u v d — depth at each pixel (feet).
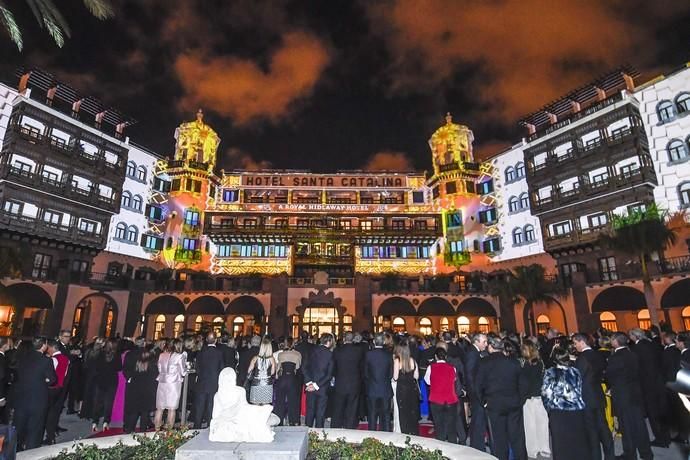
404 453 18.19
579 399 19.30
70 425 38.01
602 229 111.55
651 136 109.81
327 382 31.09
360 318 125.39
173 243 144.05
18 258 97.45
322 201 160.15
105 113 135.54
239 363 36.09
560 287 111.65
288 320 127.13
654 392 30.22
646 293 90.27
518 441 21.93
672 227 100.68
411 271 149.48
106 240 127.03
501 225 141.79
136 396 32.65
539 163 134.41
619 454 27.55
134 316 123.03
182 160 152.66
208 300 125.39
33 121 115.65
